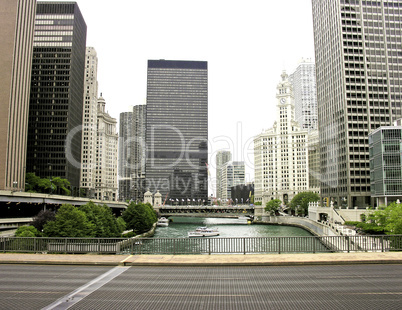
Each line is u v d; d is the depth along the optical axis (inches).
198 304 791.1
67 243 1502.2
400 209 3216.0
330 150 7514.8
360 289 915.4
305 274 1098.7
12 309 757.3
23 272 1145.4
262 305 783.1
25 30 6289.4
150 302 807.1
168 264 1254.3
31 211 5022.1
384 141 5354.3
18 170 6003.9
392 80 6958.7
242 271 1151.6
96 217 3708.2
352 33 7047.2
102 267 1232.8
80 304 792.3
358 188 6584.6
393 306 773.9
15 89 5851.4
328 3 7706.7
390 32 7106.3
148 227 5462.6
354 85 6894.7
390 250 1568.7
